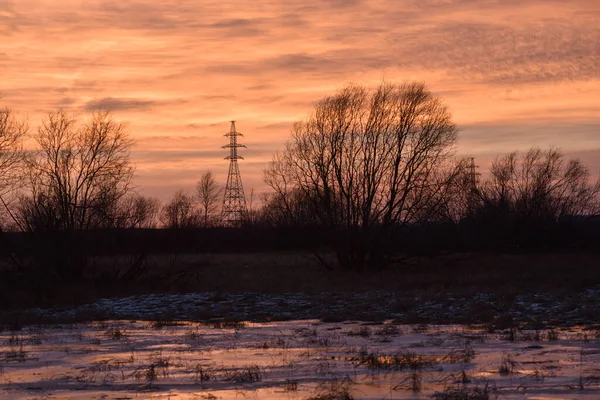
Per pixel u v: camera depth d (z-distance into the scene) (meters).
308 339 23.94
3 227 46.94
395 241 61.12
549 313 30.91
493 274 50.28
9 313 35.09
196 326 29.30
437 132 58.97
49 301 40.06
